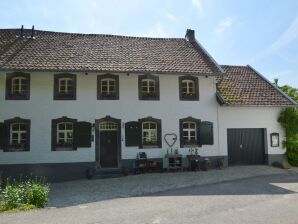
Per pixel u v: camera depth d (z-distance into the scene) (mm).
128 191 14477
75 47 21547
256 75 25109
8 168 18656
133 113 20250
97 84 19922
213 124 21516
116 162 19891
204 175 18609
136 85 20453
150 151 20328
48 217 9672
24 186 12508
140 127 20281
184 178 17688
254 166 21859
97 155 19578
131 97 20312
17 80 19312
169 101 20859
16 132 19141
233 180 17031
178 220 9094
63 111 19453
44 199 11562
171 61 21500
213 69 21156
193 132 21328
